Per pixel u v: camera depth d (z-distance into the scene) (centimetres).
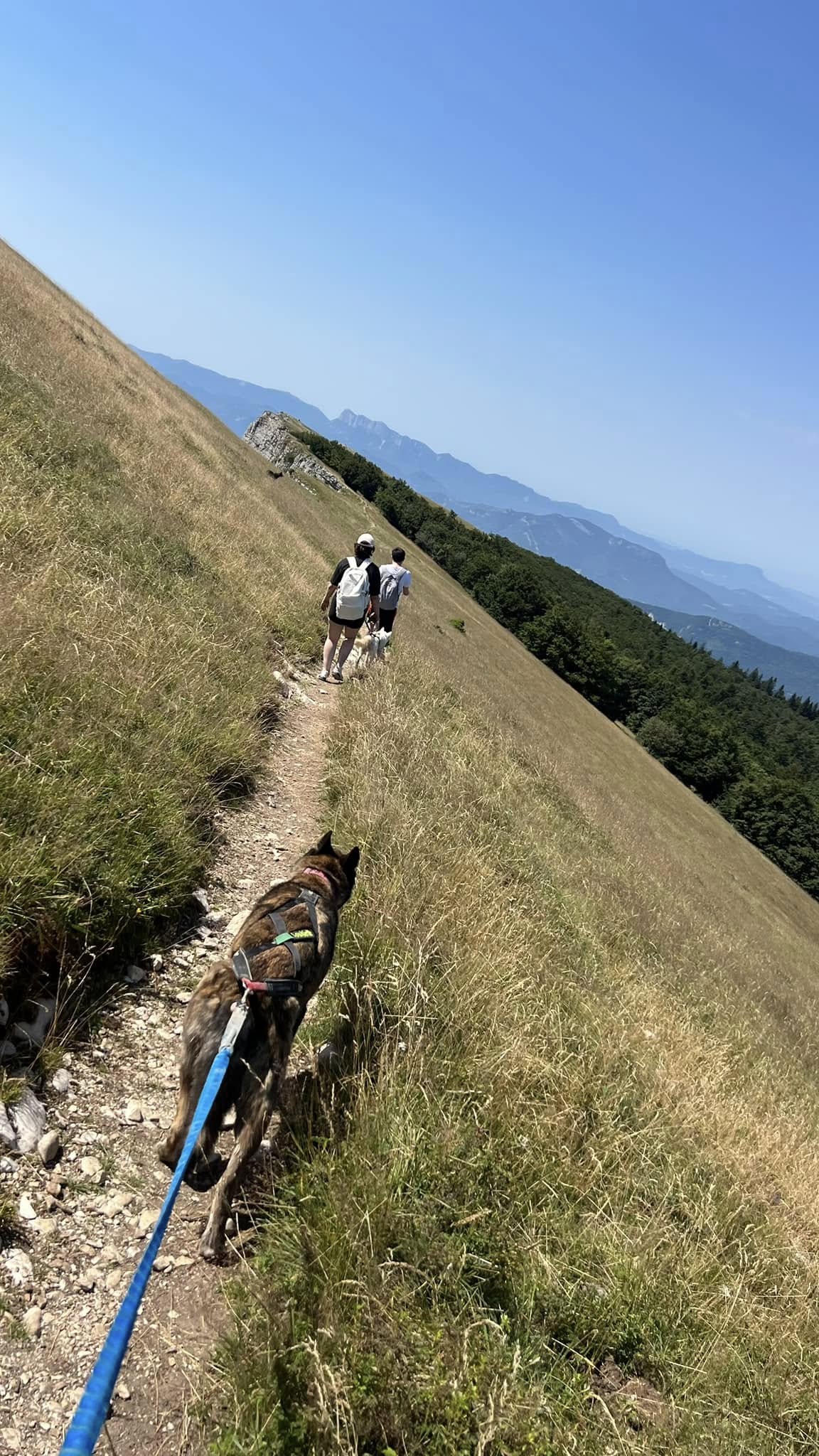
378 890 518
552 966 622
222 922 469
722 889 2984
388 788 704
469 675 3158
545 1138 384
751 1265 413
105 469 1073
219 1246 279
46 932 347
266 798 668
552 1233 335
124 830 424
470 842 734
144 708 558
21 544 648
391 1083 351
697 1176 467
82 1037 345
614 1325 312
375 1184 300
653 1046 625
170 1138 277
